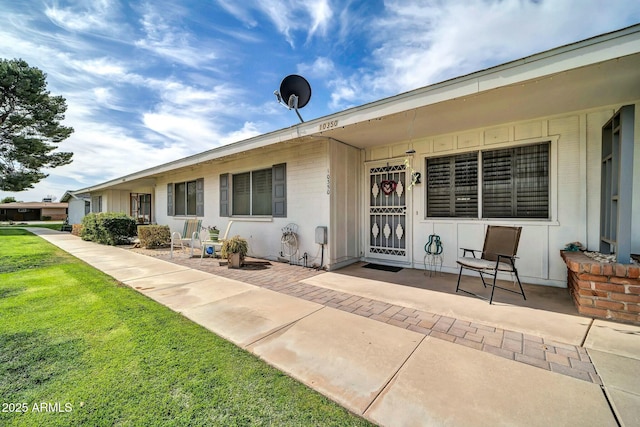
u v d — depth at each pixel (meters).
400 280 4.83
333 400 1.85
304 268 5.90
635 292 2.92
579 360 2.28
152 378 2.08
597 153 3.96
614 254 3.48
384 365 2.24
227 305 3.63
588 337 2.65
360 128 4.86
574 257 3.48
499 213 4.77
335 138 5.63
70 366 2.23
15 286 4.51
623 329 2.81
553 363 2.24
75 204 24.05
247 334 2.79
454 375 2.10
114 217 10.48
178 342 2.62
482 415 1.69
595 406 1.75
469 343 2.59
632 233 3.70
